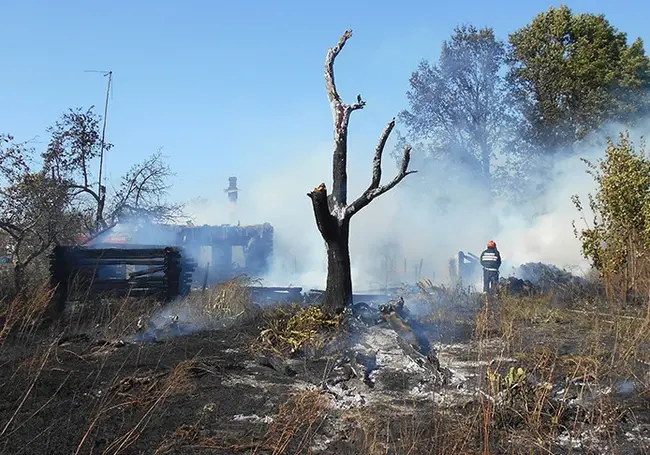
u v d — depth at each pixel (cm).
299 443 513
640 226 1155
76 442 509
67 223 1530
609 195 1186
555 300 1168
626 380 650
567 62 3161
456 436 506
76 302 1107
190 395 628
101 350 803
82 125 1773
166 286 1120
